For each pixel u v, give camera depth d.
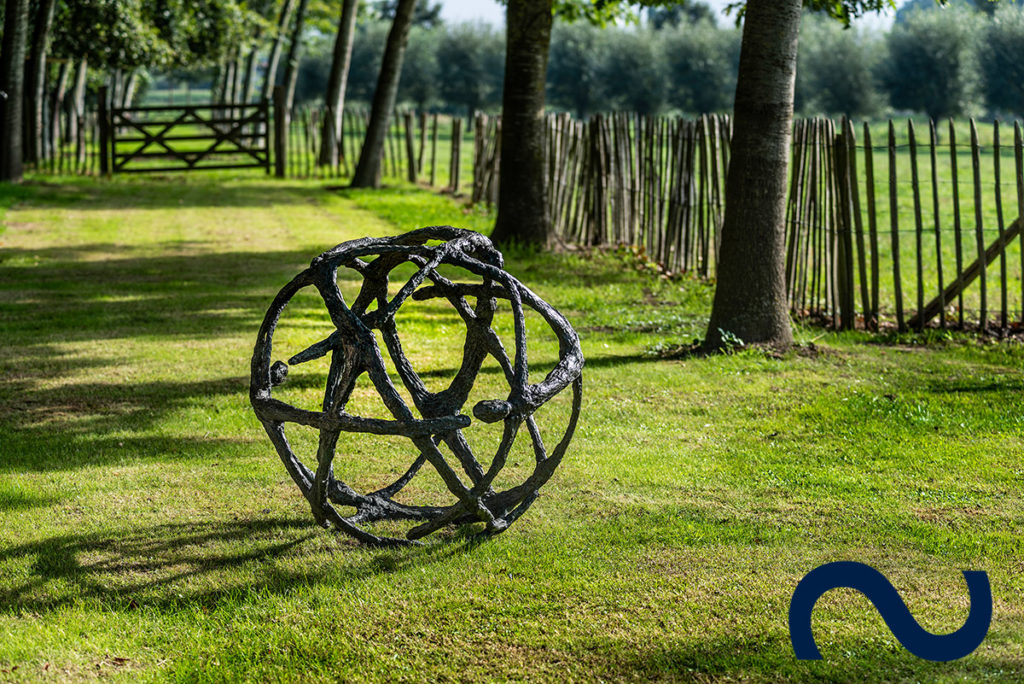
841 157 10.52
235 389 8.05
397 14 24.92
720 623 4.38
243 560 5.07
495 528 5.29
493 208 20.58
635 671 4.03
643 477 6.24
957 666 4.02
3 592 4.71
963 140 36.75
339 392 4.80
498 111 63.75
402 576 4.86
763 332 9.55
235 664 4.09
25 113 26.75
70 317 10.63
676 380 8.51
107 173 26.98
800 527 5.47
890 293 13.07
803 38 47.88
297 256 15.00
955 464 6.47
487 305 5.41
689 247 13.61
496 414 4.76
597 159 16.06
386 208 20.86
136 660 4.13
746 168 9.42
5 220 17.91
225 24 40.41
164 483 6.09
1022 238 10.06
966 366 9.02
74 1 30.70
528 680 3.98
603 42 57.62
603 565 4.97
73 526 5.45
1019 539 5.27
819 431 7.18
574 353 5.23
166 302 11.52
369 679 4.00
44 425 7.13
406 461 6.52
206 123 27.91
